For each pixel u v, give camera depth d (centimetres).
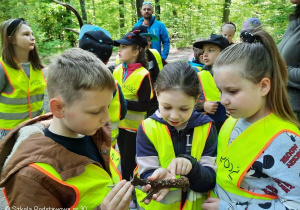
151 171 142
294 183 102
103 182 120
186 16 1429
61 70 104
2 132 281
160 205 139
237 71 110
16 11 651
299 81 225
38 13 763
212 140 147
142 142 148
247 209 112
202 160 143
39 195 98
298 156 105
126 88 288
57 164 105
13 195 98
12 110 279
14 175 99
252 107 113
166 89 134
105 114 111
